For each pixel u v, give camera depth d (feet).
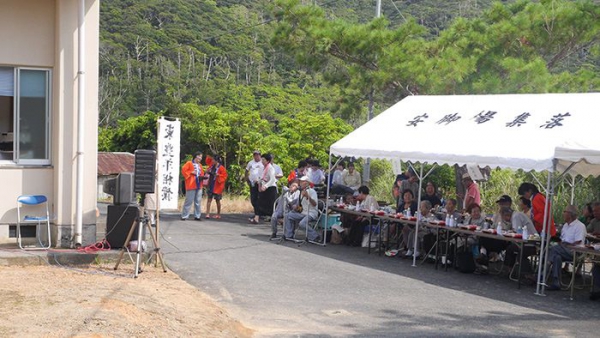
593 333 30.01
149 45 167.63
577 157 35.91
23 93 39.14
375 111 80.59
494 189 69.51
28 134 39.29
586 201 60.59
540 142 38.91
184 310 29.01
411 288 37.96
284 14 67.21
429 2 164.45
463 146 42.52
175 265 40.27
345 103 71.72
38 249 37.88
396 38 66.39
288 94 153.69
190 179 62.75
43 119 39.58
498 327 30.35
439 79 62.80
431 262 46.26
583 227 38.88
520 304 35.24
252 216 68.18
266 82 165.07
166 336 25.00
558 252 39.42
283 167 93.04
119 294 29.73
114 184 39.37
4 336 22.43
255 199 62.95
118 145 117.60
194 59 167.22
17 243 38.96
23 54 38.86
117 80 154.20
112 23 175.52
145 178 36.65
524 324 31.09
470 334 28.89
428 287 38.42
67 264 36.76
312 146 94.94
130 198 39.47
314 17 67.10
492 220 46.16
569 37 63.05
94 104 39.47
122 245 38.93
